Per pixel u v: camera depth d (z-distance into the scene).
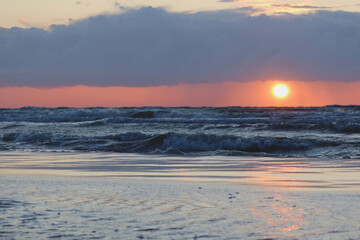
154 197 8.65
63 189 9.72
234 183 10.84
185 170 14.02
